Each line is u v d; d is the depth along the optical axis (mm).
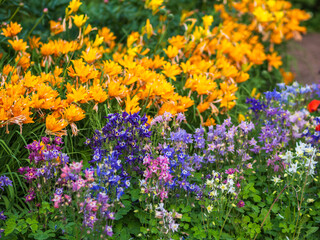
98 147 2998
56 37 4609
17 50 3826
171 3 6156
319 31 10375
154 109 3758
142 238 2789
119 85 3588
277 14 6242
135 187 3057
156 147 3088
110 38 4816
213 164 3541
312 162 2984
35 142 2746
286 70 6465
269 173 3389
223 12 6199
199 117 4113
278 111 3688
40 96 3146
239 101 4781
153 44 4828
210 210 2832
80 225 2674
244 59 5223
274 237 3068
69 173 2496
